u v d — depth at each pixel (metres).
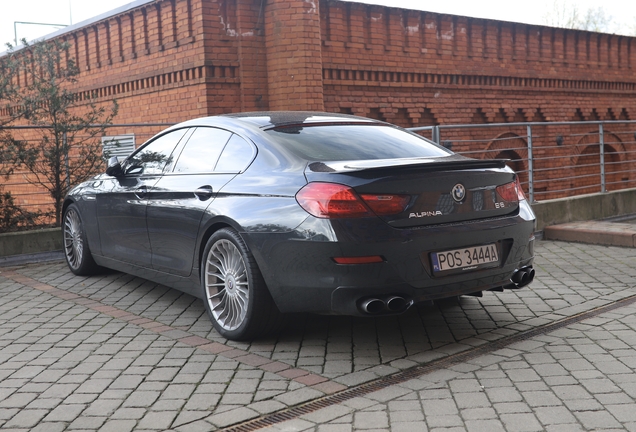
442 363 4.10
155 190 5.36
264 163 4.52
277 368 4.05
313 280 4.04
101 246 6.35
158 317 5.30
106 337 4.77
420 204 4.08
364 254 3.91
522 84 14.87
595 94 16.58
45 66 8.84
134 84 12.37
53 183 8.73
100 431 3.20
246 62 10.98
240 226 4.36
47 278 6.89
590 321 4.91
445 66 13.40
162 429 3.21
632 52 17.38
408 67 12.81
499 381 3.73
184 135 5.45
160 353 4.38
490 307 5.42
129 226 5.76
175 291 6.18
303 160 4.34
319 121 5.02
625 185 17.66
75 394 3.69
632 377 3.73
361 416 3.30
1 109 9.06
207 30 10.70
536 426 3.13
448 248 4.14
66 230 7.06
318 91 11.03
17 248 7.75
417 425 3.17
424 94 13.18
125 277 6.84
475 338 4.59
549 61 15.37
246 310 4.44
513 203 4.56
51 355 4.39
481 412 3.31
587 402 3.39
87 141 9.93
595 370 3.86
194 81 10.95
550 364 3.99
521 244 4.53
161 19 11.59
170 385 3.79
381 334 4.74
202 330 4.91
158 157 5.62
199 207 4.80
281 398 3.56
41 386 3.82
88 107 13.60
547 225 9.30
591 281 6.27
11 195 8.54
